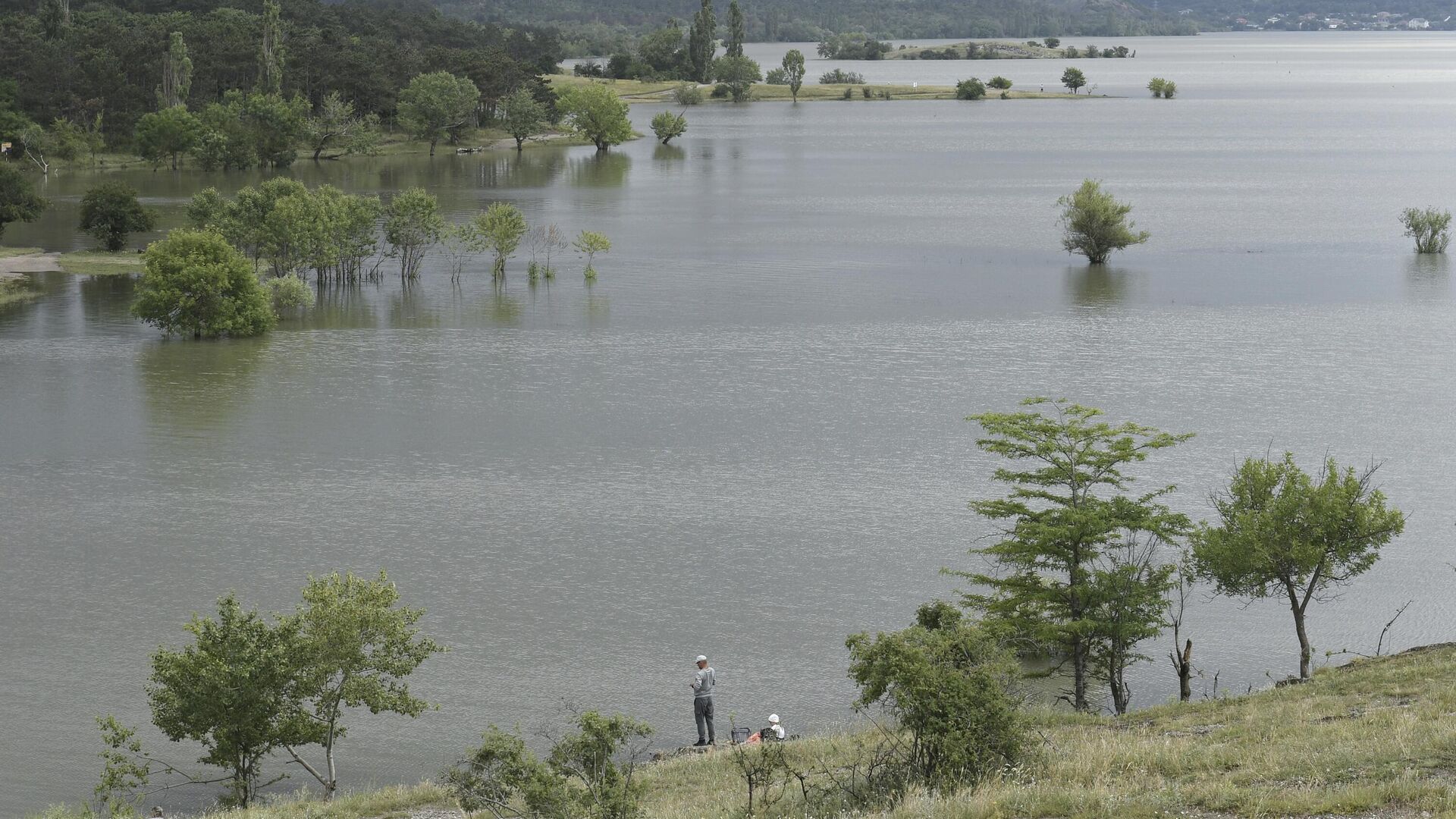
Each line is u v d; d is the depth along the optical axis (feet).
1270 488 128.57
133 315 308.60
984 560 162.09
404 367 273.13
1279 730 86.53
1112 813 68.44
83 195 570.05
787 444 214.90
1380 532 122.93
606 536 172.45
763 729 117.50
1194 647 139.64
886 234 476.95
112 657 136.15
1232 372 261.03
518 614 147.33
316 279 385.29
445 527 176.24
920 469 200.44
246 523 177.88
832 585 155.22
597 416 234.17
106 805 105.81
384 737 120.26
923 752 83.10
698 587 155.22
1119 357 275.59
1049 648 132.57
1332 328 304.91
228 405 241.76
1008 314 327.26
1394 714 86.12
